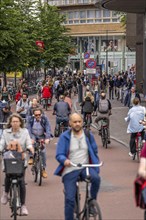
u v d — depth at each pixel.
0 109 21.17
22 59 52.16
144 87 43.59
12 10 48.72
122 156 21.83
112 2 38.69
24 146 12.06
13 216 11.62
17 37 49.12
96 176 10.06
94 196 10.22
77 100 61.88
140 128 20.39
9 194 12.35
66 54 85.31
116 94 61.50
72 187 10.08
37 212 12.51
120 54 115.38
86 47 116.25
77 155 10.30
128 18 58.62
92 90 47.88
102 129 24.89
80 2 120.25
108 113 25.05
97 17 119.25
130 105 35.16
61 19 84.88
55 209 12.80
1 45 47.88
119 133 29.67
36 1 77.88
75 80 75.38
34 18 77.12
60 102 27.11
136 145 20.58
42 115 16.59
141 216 12.03
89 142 10.38
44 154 16.28
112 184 15.87
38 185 15.88
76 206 10.25
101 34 118.62
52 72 103.00
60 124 27.08
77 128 10.30
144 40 43.56
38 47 73.44
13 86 65.81
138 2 38.47
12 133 12.03
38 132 16.56
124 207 12.93
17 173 11.16
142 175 8.42
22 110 25.98
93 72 43.00
